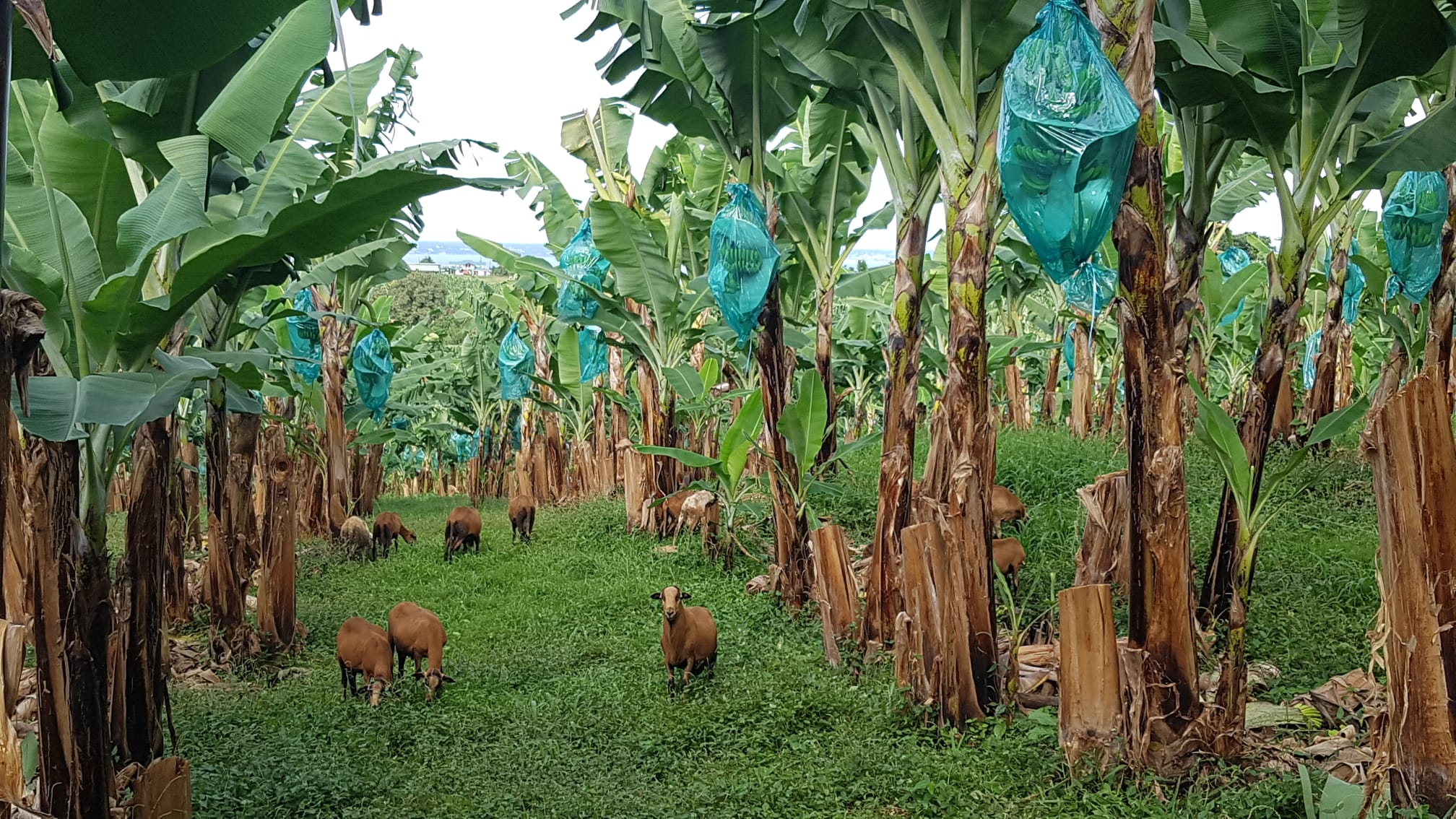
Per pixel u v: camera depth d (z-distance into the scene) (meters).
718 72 9.10
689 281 13.78
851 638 8.26
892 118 8.14
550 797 5.77
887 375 8.07
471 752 6.65
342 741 6.93
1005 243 14.14
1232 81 7.04
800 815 5.48
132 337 4.98
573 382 19.12
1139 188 5.60
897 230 8.04
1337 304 13.80
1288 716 6.27
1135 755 5.64
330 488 16.02
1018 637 6.77
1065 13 4.92
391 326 15.44
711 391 15.73
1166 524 5.61
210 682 8.70
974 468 6.55
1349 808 4.74
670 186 15.05
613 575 11.83
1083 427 17.58
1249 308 17.66
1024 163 5.00
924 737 6.49
